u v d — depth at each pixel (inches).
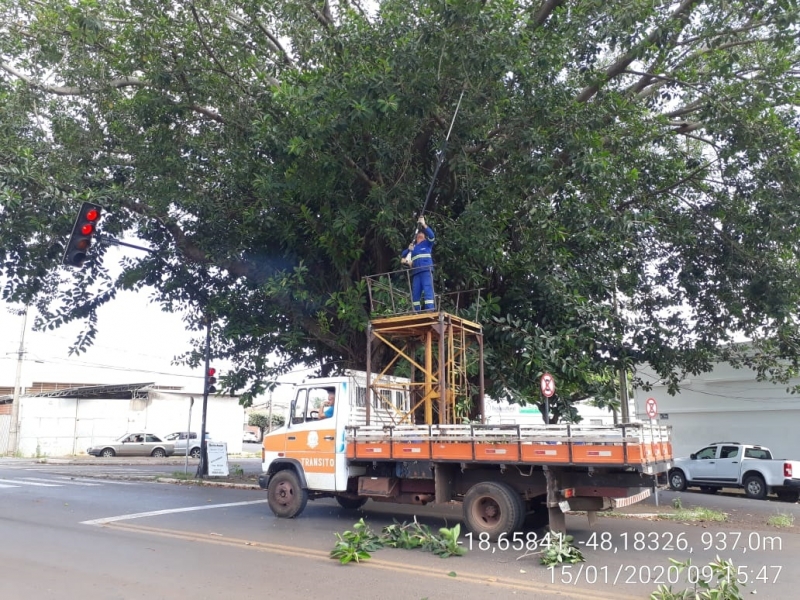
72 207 580.7
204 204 631.8
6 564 316.5
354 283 623.2
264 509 524.7
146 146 616.1
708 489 906.7
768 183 576.1
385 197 541.0
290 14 585.9
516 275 621.6
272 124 550.9
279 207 606.2
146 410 1632.6
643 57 557.9
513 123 523.2
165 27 558.9
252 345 717.3
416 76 480.7
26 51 587.5
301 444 476.1
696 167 657.0
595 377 657.0
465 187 598.5
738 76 593.6
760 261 626.8
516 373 587.8
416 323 458.3
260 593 267.3
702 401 1074.1
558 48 532.4
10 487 691.4
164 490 689.0
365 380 488.4
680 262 711.7
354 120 481.4
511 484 399.5
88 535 397.1
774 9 510.6
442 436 411.5
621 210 653.3
